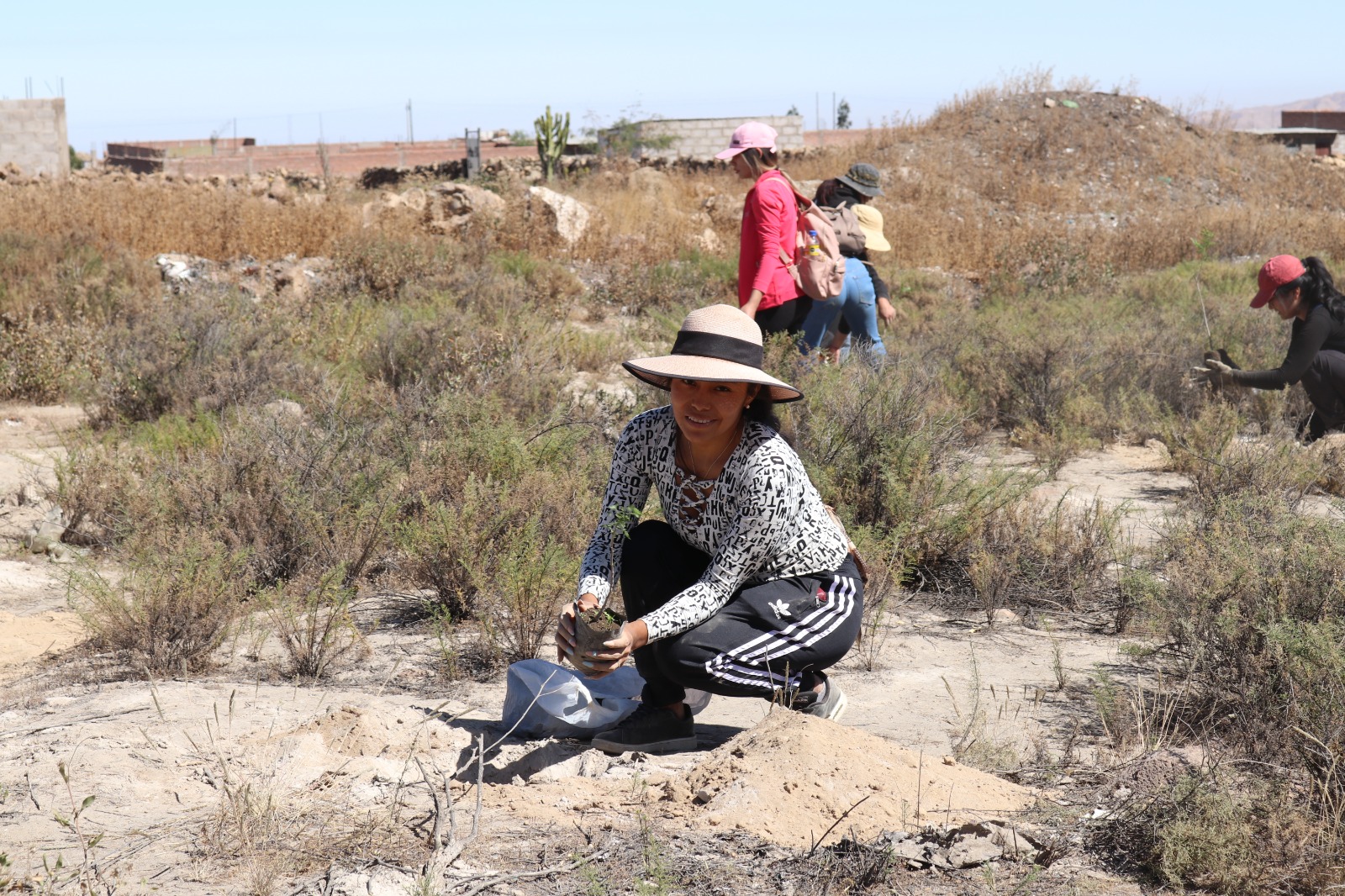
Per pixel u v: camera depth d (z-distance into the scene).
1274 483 6.36
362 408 7.75
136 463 7.07
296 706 3.80
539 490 5.53
